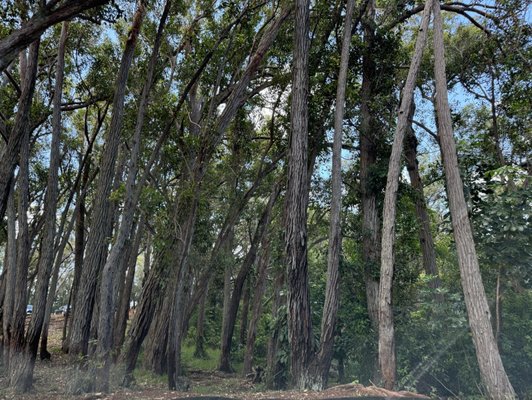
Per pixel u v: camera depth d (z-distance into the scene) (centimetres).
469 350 920
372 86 1312
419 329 987
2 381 1089
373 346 1075
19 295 1034
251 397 803
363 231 1209
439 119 905
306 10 1026
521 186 1027
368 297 1134
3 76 1488
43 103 1492
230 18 1237
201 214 1285
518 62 1221
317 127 1261
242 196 1661
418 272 1238
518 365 927
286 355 1129
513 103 1220
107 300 932
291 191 960
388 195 914
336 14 1297
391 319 867
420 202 1296
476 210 954
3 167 1030
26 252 1080
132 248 1831
